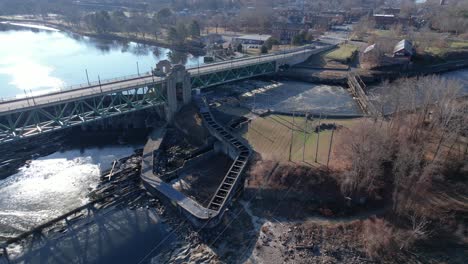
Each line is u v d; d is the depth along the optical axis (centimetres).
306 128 8469
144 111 9500
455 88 7844
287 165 6588
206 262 5122
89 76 13400
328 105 10438
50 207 6275
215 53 15812
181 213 6034
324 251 5238
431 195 6072
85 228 5806
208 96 11044
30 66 14700
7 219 5962
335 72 13138
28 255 5259
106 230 5759
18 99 6938
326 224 5684
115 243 5494
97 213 6150
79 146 8438
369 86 12294
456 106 7200
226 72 11212
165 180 6994
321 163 6694
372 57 13538
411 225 5559
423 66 13950
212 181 7094
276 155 7131
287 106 10275
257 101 10694
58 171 7388
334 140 7681
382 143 6297
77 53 17500
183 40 18700
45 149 8219
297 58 13888
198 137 8412
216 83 11000
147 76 9212
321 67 13700
